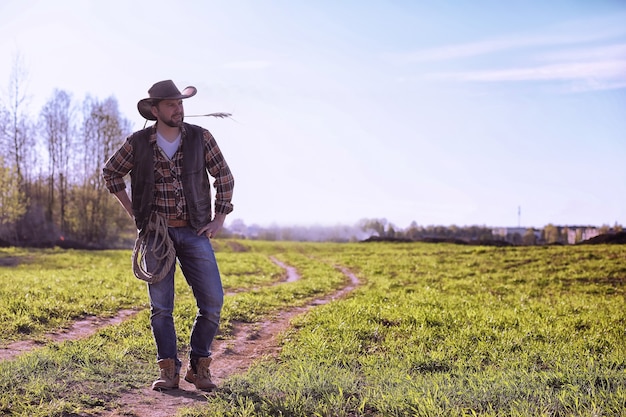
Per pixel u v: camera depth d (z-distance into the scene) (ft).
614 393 14.51
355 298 46.91
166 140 15.90
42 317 32.73
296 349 26.55
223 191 16.62
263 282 71.77
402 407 13.92
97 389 15.81
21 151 168.25
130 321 33.55
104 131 179.93
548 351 24.84
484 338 29.01
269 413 13.73
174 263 16.30
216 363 24.23
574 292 62.75
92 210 181.57
